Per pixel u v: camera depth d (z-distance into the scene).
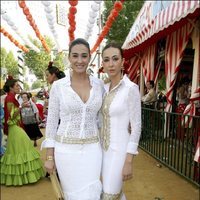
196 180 4.29
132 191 4.09
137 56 10.37
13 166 4.42
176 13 4.76
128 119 2.26
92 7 6.97
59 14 8.44
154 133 6.09
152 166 5.36
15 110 4.54
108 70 2.27
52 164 2.25
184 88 7.12
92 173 2.21
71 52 2.18
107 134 2.30
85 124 2.19
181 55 6.17
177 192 4.03
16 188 4.32
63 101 2.17
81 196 2.18
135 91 2.21
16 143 4.51
